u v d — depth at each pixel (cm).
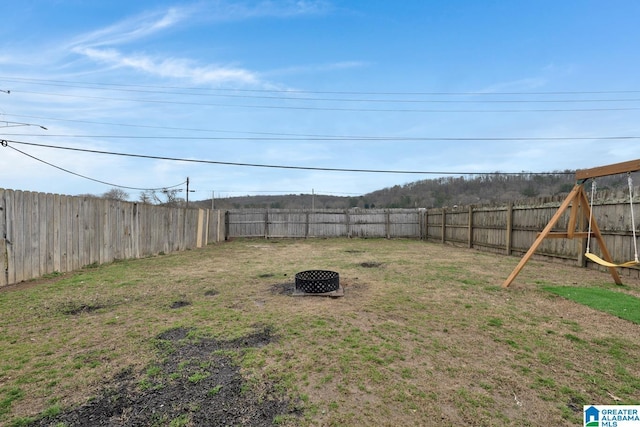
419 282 528
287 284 523
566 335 300
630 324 327
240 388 211
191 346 278
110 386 213
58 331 312
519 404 194
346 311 376
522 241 851
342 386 214
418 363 246
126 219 788
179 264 737
